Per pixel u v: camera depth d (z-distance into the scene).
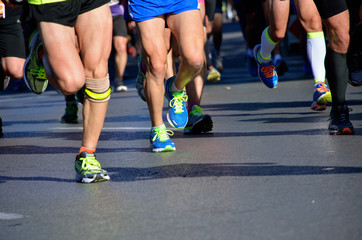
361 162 11.07
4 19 17.11
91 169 10.90
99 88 10.70
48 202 9.66
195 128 15.59
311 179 9.97
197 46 12.42
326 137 13.91
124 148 14.41
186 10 12.38
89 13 10.35
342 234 7.24
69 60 10.12
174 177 10.81
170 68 14.65
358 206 8.30
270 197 9.02
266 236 7.32
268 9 16.81
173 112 13.81
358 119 16.11
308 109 19.23
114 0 30.20
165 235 7.62
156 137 13.52
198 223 8.01
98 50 10.46
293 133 14.84
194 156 12.72
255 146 13.41
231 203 8.84
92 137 11.02
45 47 10.15
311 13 17.06
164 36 12.70
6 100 30.77
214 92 26.66
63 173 11.93
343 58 13.77
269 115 18.48
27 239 7.88
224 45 63.19
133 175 11.26
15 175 11.95
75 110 20.47
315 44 17.53
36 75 11.77
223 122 17.70
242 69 39.16
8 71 17.42
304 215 8.04
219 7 35.53
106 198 9.66
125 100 26.47
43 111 24.67
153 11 12.35
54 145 15.62
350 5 14.00
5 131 18.98
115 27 30.56
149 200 9.34
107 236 7.77
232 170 11.05
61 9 10.04
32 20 10.36
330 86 14.05
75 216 8.77
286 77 31.27
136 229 7.95
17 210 9.27
